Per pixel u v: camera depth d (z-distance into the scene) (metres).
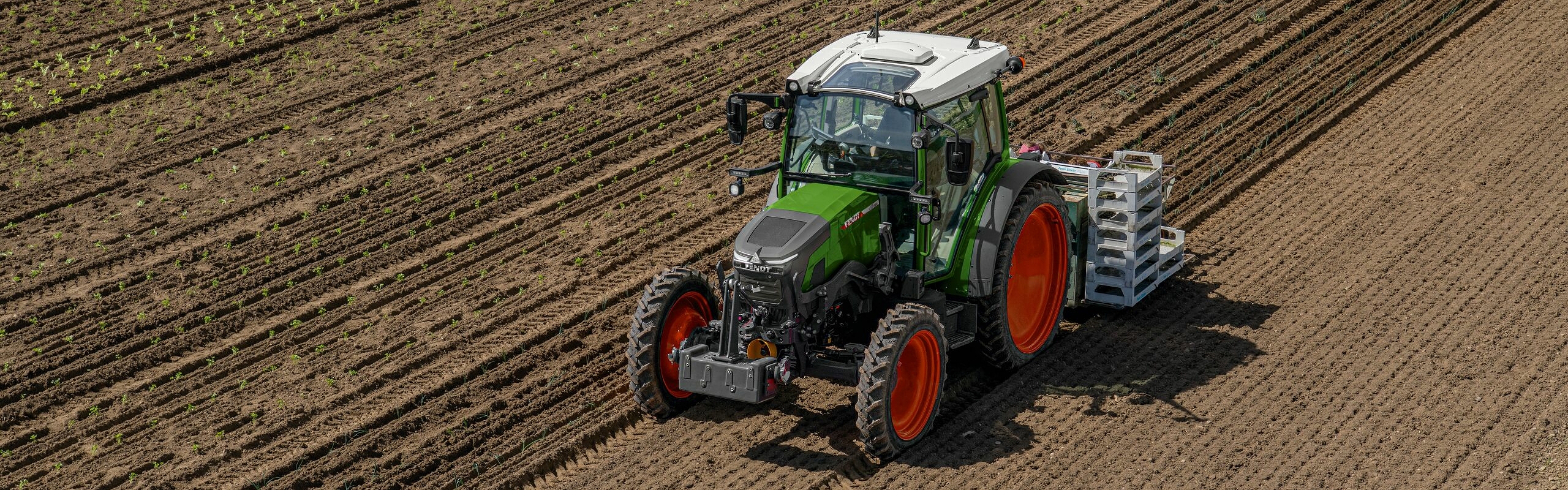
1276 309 10.81
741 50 16.98
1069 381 9.69
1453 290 11.02
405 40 17.34
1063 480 8.35
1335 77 16.19
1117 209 10.30
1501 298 10.83
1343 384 9.50
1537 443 8.67
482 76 16.22
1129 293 10.48
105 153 14.13
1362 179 13.52
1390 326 10.41
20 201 13.03
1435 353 9.94
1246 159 14.05
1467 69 16.34
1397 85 16.00
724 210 12.96
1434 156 13.97
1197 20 17.80
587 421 9.28
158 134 14.49
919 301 9.00
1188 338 10.33
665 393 8.99
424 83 16.00
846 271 8.46
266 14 17.94
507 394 9.66
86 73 15.98
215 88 15.77
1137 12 18.03
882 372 8.08
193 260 11.96
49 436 9.16
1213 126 14.95
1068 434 8.90
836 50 9.18
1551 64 16.30
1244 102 15.58
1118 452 8.66
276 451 8.90
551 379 9.87
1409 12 18.14
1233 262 11.78
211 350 10.44
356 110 15.27
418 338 10.55
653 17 18.19
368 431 9.17
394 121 14.98
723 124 14.95
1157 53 16.70
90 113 15.09
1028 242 9.95
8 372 9.95
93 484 8.54
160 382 9.92
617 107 15.41
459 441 9.04
